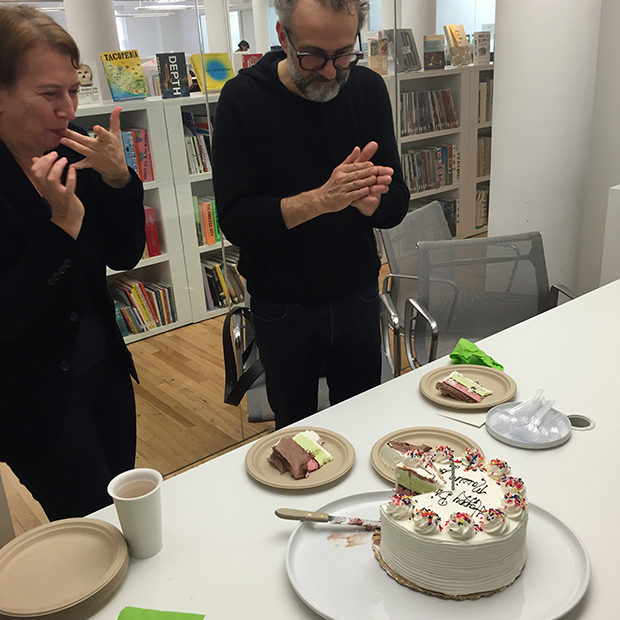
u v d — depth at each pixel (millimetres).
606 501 1054
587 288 3709
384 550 927
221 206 1568
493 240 2291
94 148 1275
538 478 1124
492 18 6547
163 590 919
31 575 941
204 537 1026
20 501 2287
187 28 2439
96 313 1412
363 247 1687
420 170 4723
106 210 1403
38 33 1099
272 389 1783
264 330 1710
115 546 969
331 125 1590
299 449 1189
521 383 1471
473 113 4949
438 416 1360
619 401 1365
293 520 1043
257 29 2123
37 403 1306
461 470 1006
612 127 3340
